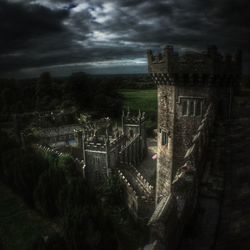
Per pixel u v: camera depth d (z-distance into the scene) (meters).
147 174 75.88
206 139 27.30
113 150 68.06
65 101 139.62
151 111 139.88
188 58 29.20
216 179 23.33
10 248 50.88
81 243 41.22
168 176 35.44
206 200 21.44
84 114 130.38
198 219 19.64
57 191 59.09
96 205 53.53
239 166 24.72
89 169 69.06
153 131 116.75
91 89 151.62
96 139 69.50
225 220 19.42
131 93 193.38
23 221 58.91
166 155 35.28
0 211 62.69
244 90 80.06
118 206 61.31
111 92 158.62
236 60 32.12
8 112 136.62
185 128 32.12
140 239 49.84
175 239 16.83
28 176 63.88
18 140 94.81
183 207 18.62
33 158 67.81
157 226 14.73
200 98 30.19
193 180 20.20
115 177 63.50
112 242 44.84
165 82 32.94
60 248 41.06
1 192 71.38
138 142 87.25
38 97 148.50
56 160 70.25
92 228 42.53
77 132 87.25
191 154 21.58
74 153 84.44
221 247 17.31
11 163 68.88
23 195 66.00
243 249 17.11
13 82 163.38
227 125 30.97
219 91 30.80
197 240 17.86
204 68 28.48
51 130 103.31
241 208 20.38
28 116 123.62
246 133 29.83
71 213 45.75
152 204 50.91
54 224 57.50
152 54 34.16
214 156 26.39
